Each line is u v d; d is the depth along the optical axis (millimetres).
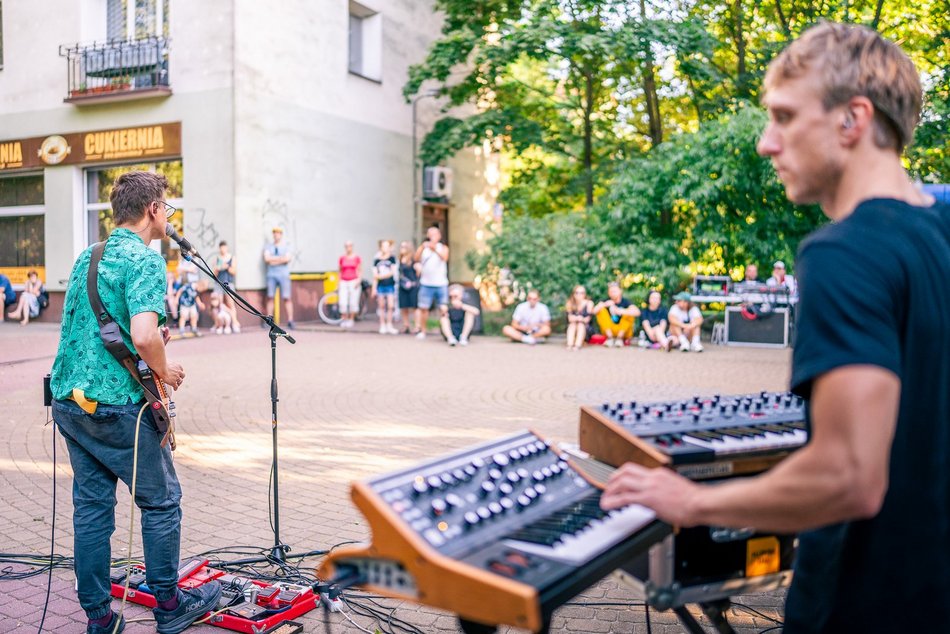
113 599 3438
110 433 2867
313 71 16156
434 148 17875
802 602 1475
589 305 12875
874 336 1174
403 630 3178
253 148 14844
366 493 1456
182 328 13648
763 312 13141
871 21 15258
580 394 8477
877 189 1342
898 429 1259
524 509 1622
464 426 6906
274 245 14875
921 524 1285
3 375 9688
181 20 14773
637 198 14539
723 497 1334
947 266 1285
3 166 16875
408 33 19078
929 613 1297
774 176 13883
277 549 3848
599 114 18484
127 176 3066
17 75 16562
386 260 14602
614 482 1499
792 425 2129
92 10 15859
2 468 5613
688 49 14969
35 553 4020
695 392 8586
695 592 1930
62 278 16516
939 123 13938
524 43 15258
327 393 8453
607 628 3221
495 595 1250
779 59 1420
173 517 3092
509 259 14961
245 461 5746
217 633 3141
